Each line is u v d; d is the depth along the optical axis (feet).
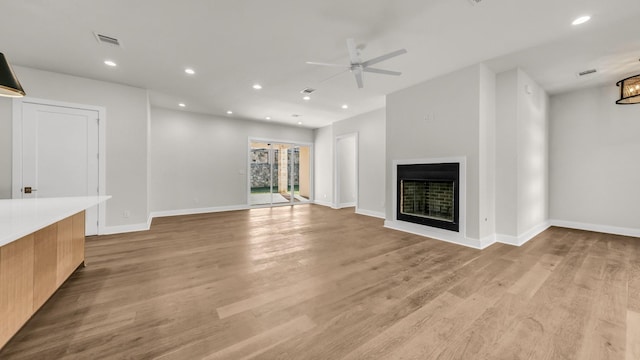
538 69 12.18
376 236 13.69
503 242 12.38
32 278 5.68
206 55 10.77
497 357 4.68
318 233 14.38
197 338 5.21
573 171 15.47
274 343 5.07
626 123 13.85
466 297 6.95
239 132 23.41
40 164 12.16
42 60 11.16
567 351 4.83
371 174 20.74
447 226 12.71
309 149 28.45
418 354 4.76
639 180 13.51
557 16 8.04
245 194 23.86
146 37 9.32
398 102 15.23
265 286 7.62
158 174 19.54
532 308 6.37
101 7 7.59
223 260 9.86
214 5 7.54
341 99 17.13
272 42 9.71
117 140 13.91
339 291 7.31
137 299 6.80
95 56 10.79
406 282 7.91
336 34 9.16
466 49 10.23
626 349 4.87
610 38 9.34
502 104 12.41
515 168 12.06
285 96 16.46
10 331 4.90
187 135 20.74
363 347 4.95
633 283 7.78
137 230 14.57
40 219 5.06
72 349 4.85
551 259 10.01
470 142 11.80
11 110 11.56
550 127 16.25
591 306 6.46
